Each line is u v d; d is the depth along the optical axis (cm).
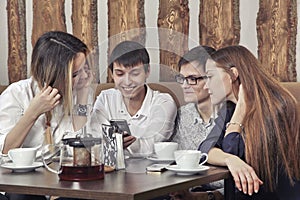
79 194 171
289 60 326
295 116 246
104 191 167
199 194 237
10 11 398
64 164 189
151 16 360
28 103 268
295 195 238
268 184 236
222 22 341
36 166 209
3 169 213
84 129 215
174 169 199
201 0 346
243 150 238
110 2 370
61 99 243
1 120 263
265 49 331
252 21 334
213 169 214
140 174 199
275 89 248
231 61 255
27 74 397
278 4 327
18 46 398
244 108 243
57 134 247
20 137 240
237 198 234
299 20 323
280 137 239
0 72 405
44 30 390
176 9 353
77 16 379
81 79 222
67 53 241
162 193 174
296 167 245
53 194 175
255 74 249
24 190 180
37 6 391
